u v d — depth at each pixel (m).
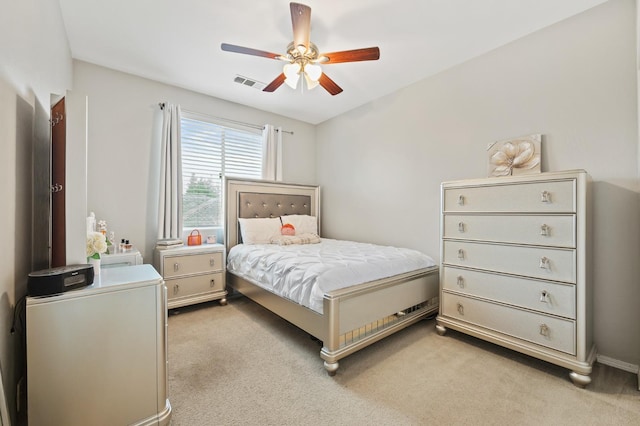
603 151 1.95
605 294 1.93
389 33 2.26
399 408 1.49
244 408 1.49
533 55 2.26
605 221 1.94
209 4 1.94
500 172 2.41
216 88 3.27
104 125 2.78
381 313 2.13
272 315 2.84
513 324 1.98
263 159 3.85
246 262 2.88
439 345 2.21
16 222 1.25
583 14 2.03
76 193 1.43
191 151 3.36
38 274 1.13
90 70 2.71
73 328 1.18
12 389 1.22
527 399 1.57
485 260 2.13
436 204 2.93
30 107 1.39
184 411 1.46
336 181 4.14
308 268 2.07
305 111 3.98
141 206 2.98
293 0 1.90
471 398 1.58
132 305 1.32
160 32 2.25
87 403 1.21
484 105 2.55
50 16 1.71
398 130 3.29
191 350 2.11
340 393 1.62
